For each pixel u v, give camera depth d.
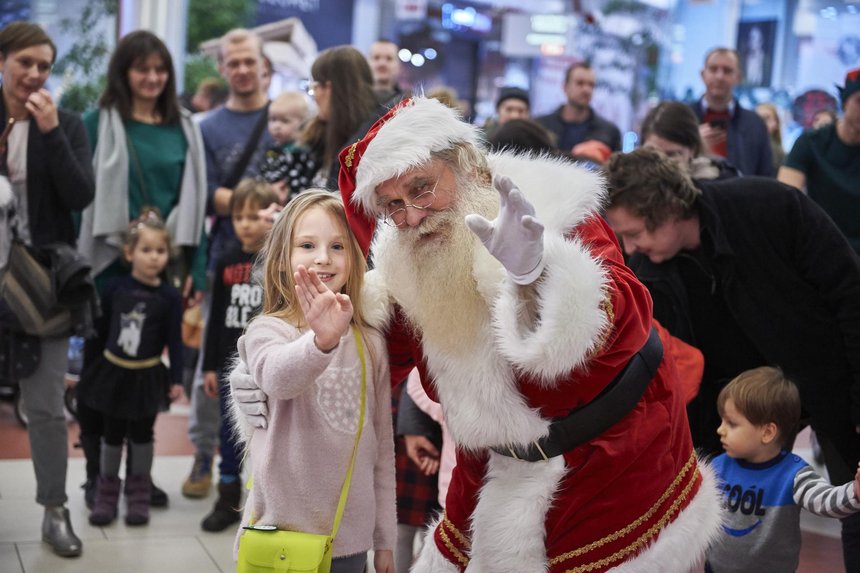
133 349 4.02
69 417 5.55
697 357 2.63
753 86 12.42
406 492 3.29
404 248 1.94
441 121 1.88
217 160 4.98
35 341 3.55
